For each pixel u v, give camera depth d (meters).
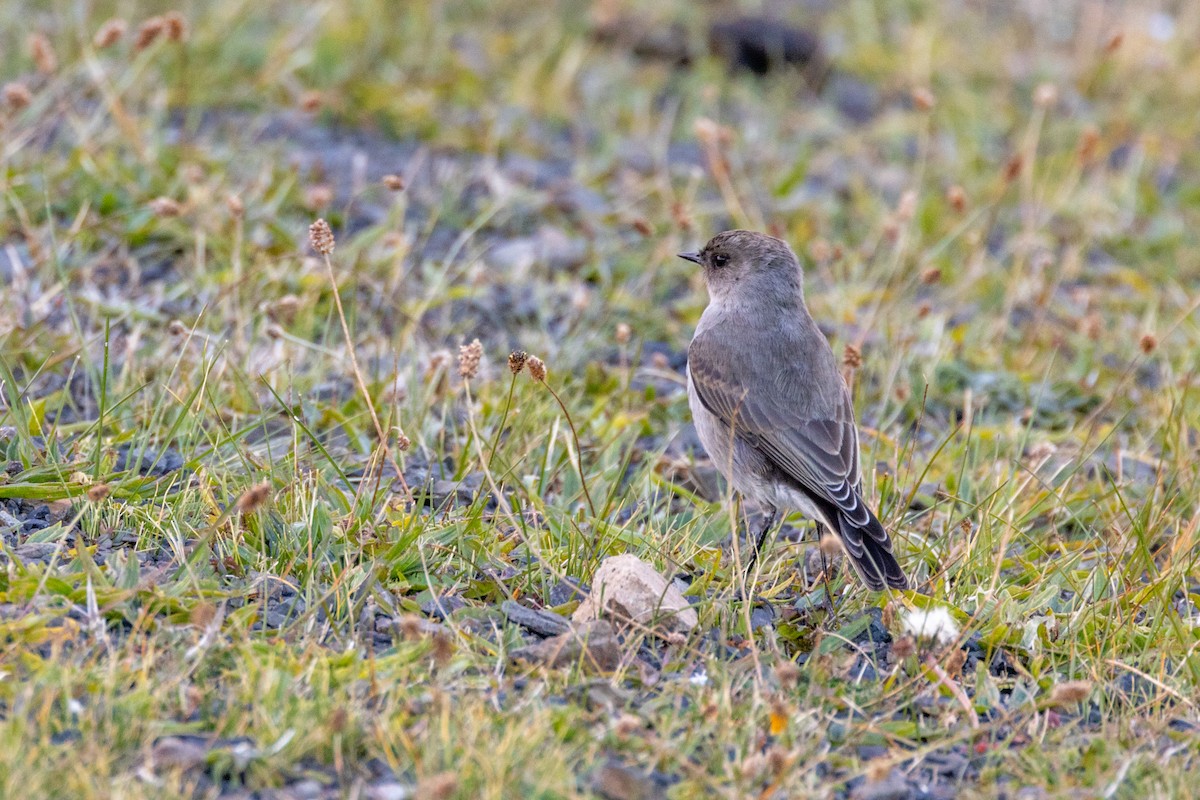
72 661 7.65
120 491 9.59
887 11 23.80
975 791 7.69
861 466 11.72
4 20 17.55
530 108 18.67
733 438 10.38
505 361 13.20
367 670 7.95
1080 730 8.37
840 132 19.56
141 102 16.62
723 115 19.67
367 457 10.95
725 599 9.25
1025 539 10.87
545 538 9.96
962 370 13.67
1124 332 15.00
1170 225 17.70
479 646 8.50
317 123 17.41
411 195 16.11
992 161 19.25
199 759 7.09
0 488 9.42
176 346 12.07
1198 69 22.80
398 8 19.98
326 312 13.40
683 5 21.97
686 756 7.61
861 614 9.60
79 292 13.05
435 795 6.67
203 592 8.52
